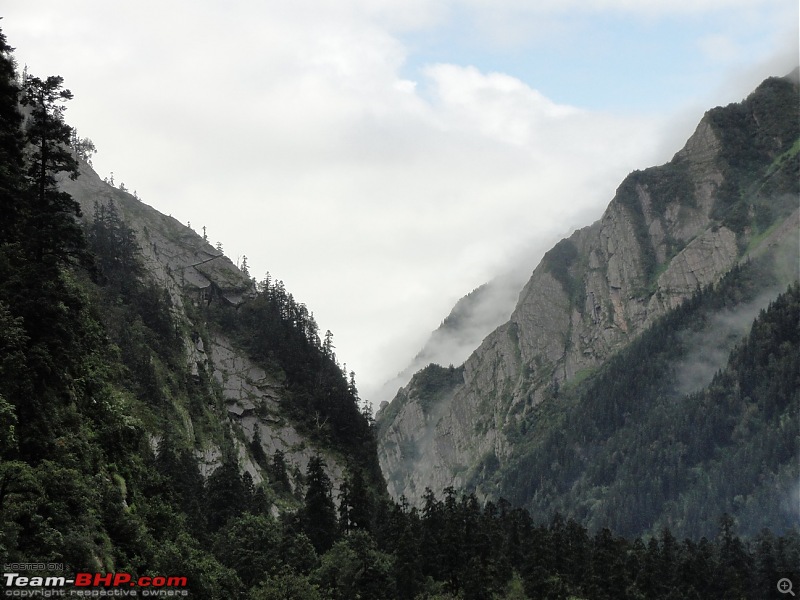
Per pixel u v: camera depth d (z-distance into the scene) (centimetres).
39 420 6519
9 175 7681
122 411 8250
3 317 6556
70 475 6225
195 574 7650
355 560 11675
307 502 14162
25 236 7681
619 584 13688
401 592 11800
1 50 8150
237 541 11312
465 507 13825
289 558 11575
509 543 14500
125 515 7038
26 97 7906
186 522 10450
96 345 8606
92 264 8262
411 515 13750
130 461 8156
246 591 9600
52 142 7962
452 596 12125
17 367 6444
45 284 7175
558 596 12962
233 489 13775
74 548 5791
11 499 5659
